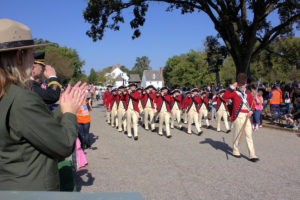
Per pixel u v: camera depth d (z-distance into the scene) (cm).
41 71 291
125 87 1041
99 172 528
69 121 139
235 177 495
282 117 1140
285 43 1967
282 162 598
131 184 459
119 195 79
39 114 122
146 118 1155
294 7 1296
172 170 539
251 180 477
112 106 1259
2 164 123
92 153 692
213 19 1516
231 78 4606
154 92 1139
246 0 1460
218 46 1712
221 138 921
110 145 801
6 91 123
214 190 429
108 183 464
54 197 78
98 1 1548
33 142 121
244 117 636
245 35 1538
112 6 1532
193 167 561
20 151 123
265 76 3403
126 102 955
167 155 667
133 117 913
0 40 126
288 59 1939
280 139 877
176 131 1101
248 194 413
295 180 477
